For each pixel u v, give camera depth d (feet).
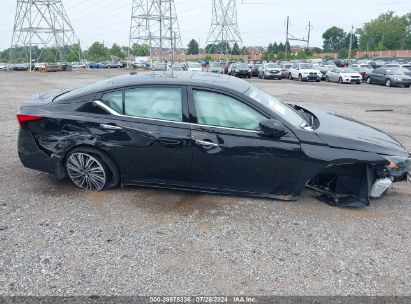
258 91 14.83
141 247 10.92
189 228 12.00
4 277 9.59
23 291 9.11
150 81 13.67
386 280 9.65
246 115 13.07
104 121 13.65
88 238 11.35
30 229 11.83
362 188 13.32
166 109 13.43
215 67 122.21
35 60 202.49
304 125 13.52
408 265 10.27
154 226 12.09
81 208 13.24
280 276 9.74
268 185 13.39
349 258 10.55
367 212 13.24
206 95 13.23
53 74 134.92
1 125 27.32
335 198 13.67
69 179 15.70
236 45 250.37
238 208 13.33
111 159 14.02
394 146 13.28
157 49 254.47
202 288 9.26
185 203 13.69
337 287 9.36
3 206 13.33
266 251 10.82
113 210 13.12
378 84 80.23
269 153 12.84
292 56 291.38
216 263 10.23
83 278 9.58
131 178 14.20
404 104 43.91
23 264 10.10
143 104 13.60
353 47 400.06
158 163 13.62
